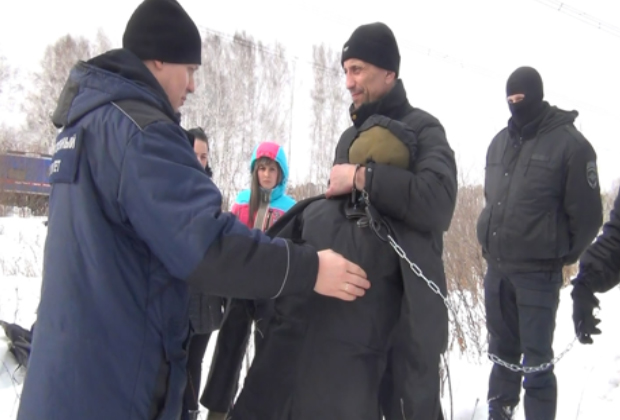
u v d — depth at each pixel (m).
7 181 14.72
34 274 7.40
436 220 1.83
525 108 3.24
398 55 2.12
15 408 3.32
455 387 3.79
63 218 1.52
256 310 1.99
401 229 1.85
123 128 1.48
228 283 1.48
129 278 1.51
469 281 5.20
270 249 1.53
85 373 1.45
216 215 1.47
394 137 1.88
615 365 3.89
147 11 1.66
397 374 1.82
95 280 1.47
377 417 1.81
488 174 3.51
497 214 3.29
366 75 2.09
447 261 5.42
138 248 1.54
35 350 1.49
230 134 26.86
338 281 1.65
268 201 3.65
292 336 1.87
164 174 1.45
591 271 2.68
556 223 3.11
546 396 3.06
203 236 1.43
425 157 1.92
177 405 1.60
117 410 1.47
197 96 27.81
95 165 1.49
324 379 1.81
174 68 1.70
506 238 3.21
